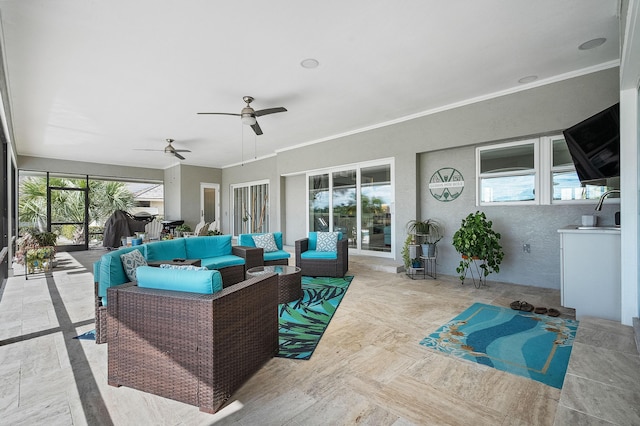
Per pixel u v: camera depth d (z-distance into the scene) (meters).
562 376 2.12
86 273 5.81
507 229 4.72
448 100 4.77
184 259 4.18
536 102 4.15
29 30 2.79
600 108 3.70
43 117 5.16
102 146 7.36
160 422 1.67
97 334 2.66
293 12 2.60
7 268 5.53
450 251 5.28
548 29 2.94
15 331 2.96
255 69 3.64
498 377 2.11
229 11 2.58
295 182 8.33
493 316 3.30
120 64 3.45
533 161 4.46
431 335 2.81
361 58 3.42
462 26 2.86
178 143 7.22
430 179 5.50
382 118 5.61
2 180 5.33
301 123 5.84
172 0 2.42
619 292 2.90
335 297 4.02
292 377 2.11
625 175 2.65
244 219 10.08
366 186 6.37
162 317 1.86
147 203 11.39
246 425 1.65
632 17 1.74
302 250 5.35
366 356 2.42
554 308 3.54
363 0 2.47
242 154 8.72
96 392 1.95
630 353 2.10
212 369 1.74
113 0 2.41
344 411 1.76
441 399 1.87
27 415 1.73
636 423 1.44
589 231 3.03
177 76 3.78
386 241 6.08
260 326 2.22
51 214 8.88
